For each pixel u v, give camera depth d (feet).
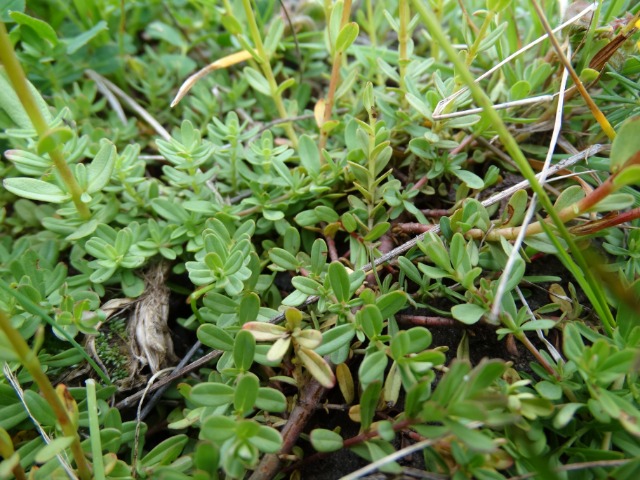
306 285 0.36
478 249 0.38
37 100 0.39
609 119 0.44
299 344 0.31
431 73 0.53
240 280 0.36
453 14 0.59
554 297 0.39
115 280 0.42
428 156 0.42
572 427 0.32
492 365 0.26
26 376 0.36
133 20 0.61
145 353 0.39
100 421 0.35
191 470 0.33
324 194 0.45
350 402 0.35
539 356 0.33
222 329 0.34
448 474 0.30
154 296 0.42
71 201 0.42
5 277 0.41
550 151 0.39
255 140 0.47
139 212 0.46
